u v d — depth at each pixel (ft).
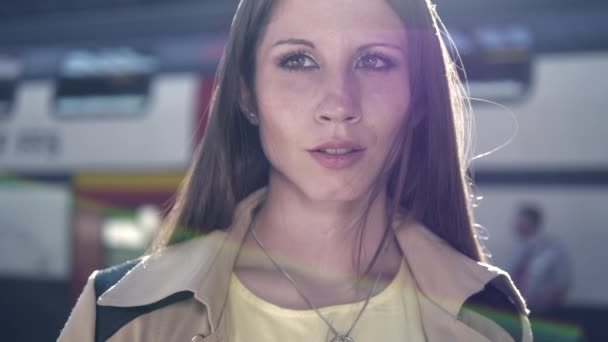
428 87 2.99
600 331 13.19
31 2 17.65
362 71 2.81
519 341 2.98
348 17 2.78
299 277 2.86
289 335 2.77
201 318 2.83
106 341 2.80
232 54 2.94
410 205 3.14
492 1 13.91
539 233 13.14
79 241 17.03
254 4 2.89
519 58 13.73
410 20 2.88
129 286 2.84
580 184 13.35
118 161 16.61
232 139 3.03
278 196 2.92
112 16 16.87
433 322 2.92
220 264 2.85
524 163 13.70
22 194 17.67
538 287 12.77
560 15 13.55
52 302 17.56
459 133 3.20
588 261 13.24
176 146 15.99
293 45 2.78
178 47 16.19
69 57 17.24
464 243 3.15
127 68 16.61
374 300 2.86
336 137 2.72
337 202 2.85
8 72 17.85
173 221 3.04
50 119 17.37
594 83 13.29
